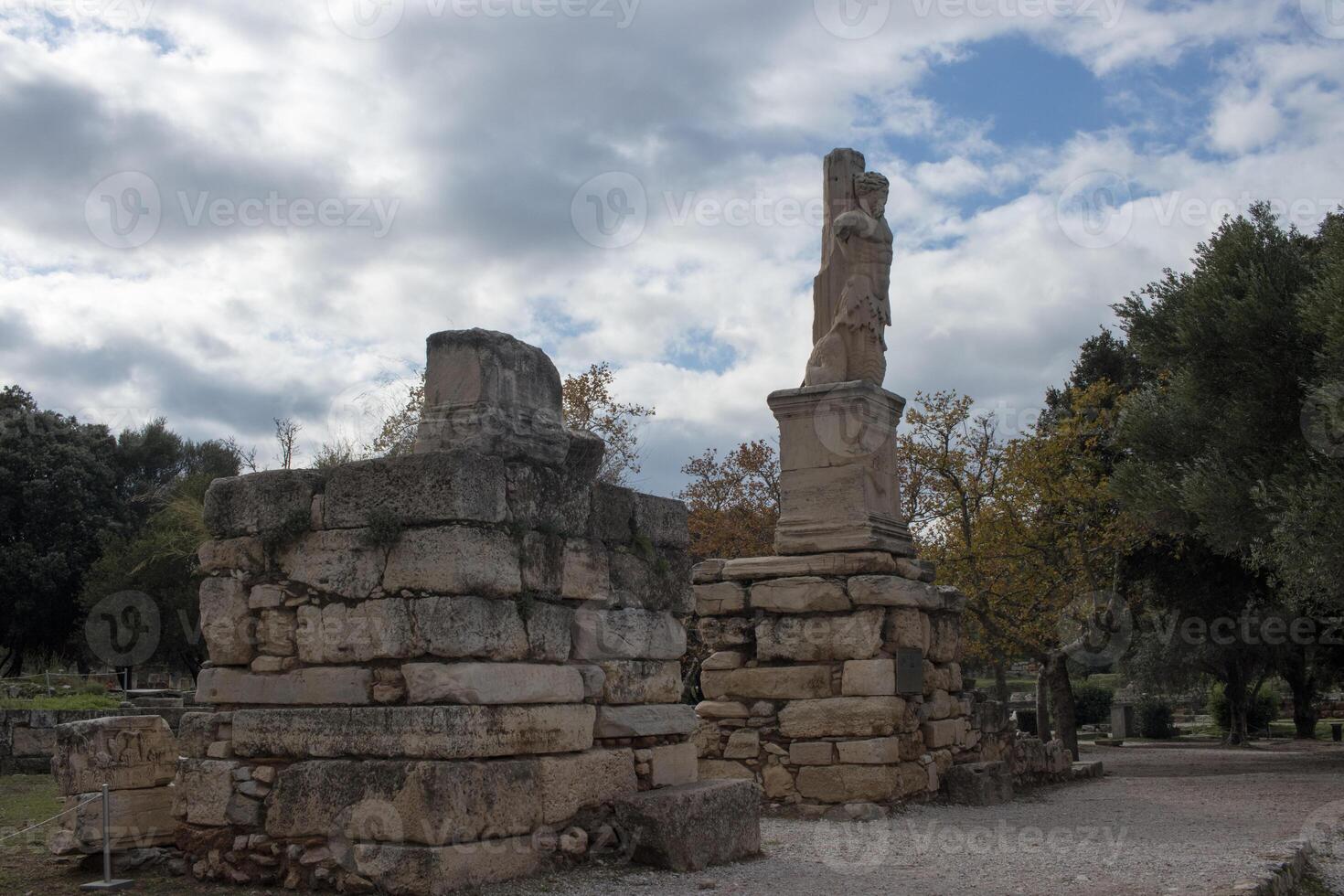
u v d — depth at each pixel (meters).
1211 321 22.00
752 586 14.98
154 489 43.16
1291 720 51.47
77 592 42.16
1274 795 16.77
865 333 15.43
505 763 8.49
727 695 14.88
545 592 9.23
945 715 15.77
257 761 8.85
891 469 15.64
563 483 9.56
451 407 9.05
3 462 42.84
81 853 9.18
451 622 8.34
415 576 8.51
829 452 15.12
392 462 8.73
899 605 14.57
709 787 10.09
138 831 9.31
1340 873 11.11
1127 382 35.03
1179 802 15.72
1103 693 47.53
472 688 8.28
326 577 8.88
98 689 28.80
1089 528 27.78
